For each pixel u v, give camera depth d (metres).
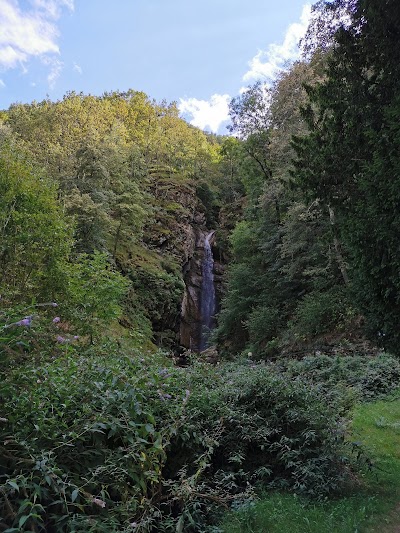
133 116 59.28
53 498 2.11
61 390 2.66
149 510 2.48
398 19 4.96
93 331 8.44
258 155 25.48
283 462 3.76
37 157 29.53
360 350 11.84
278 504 3.19
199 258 36.75
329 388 6.69
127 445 2.65
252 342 18.95
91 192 24.28
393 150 4.21
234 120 25.94
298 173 6.55
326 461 3.67
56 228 10.27
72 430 2.40
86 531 1.97
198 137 71.00
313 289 17.52
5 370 2.32
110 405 2.65
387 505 3.35
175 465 3.21
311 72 17.83
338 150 5.75
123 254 27.59
